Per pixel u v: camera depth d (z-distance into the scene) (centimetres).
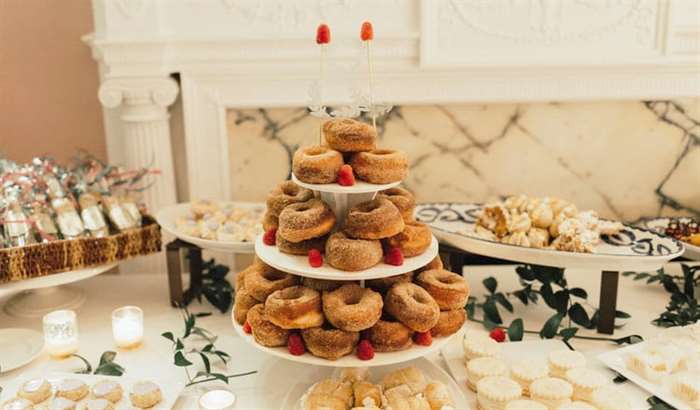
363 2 191
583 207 209
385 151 137
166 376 145
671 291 179
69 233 170
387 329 129
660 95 196
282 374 148
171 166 204
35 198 172
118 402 134
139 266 211
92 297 186
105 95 192
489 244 165
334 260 128
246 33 193
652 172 205
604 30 192
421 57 192
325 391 132
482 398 132
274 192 147
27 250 162
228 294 179
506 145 203
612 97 196
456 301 135
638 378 139
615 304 160
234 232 173
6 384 143
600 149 204
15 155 210
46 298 179
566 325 169
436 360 153
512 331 159
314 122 201
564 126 202
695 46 193
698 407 128
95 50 198
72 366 151
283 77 196
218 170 203
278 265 131
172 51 193
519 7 191
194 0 191
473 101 197
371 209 133
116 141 208
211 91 197
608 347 156
